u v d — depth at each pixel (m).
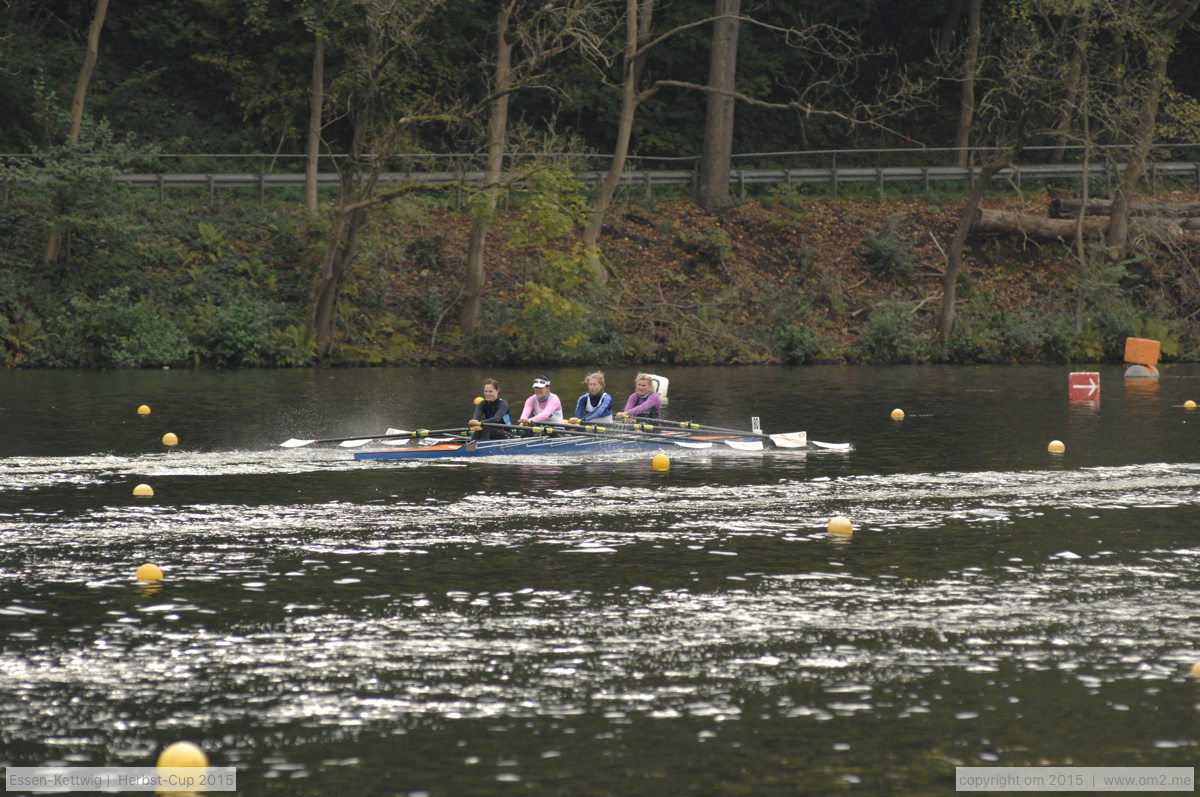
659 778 26.62
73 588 40.75
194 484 60.44
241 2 168.25
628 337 149.88
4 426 80.38
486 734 28.83
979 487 60.69
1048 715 29.98
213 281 144.00
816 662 33.69
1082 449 73.31
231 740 28.52
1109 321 157.62
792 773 26.89
